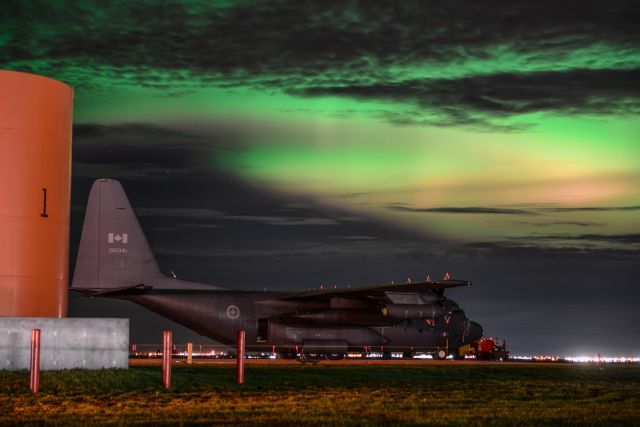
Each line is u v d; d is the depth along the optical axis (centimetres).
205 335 4538
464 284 4188
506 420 1878
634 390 2792
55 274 2695
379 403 2206
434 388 2734
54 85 2727
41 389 2191
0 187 2569
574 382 3130
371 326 4625
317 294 4394
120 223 4444
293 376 2878
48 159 2684
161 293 4447
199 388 2431
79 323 2491
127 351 2555
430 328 4759
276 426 1695
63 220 2756
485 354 5250
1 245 2555
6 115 2595
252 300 4531
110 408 1995
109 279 4391
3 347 2389
